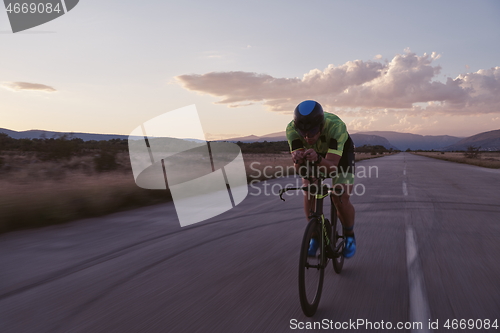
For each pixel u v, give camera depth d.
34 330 2.39
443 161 42.06
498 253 4.17
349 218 3.37
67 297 2.98
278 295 2.94
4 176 11.95
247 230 5.69
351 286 3.11
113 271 3.69
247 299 2.86
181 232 5.64
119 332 2.32
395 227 5.70
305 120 2.63
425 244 4.61
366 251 4.29
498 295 2.86
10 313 2.68
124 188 9.27
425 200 8.80
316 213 2.79
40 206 6.71
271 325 2.39
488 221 6.18
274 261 3.96
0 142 16.34
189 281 3.33
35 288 3.22
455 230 5.46
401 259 3.94
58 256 4.31
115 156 16.59
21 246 4.84
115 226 6.23
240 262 3.94
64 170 15.38
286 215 7.00
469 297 2.83
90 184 9.88
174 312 2.62
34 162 16.92
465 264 3.73
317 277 2.71
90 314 2.63
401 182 13.65
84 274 3.60
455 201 8.62
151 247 4.71
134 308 2.71
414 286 3.08
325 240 2.94
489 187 11.81
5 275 3.61
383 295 2.89
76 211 7.12
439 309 2.61
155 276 3.50
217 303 2.78
